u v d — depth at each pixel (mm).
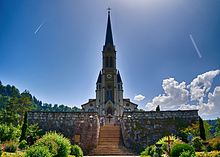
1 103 107938
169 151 19922
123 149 31328
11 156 16781
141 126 34125
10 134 28016
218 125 54656
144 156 22766
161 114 34875
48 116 34625
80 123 33969
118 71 85875
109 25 88688
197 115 34594
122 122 35125
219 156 18766
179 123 34250
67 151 18609
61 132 33750
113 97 80312
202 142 24500
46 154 14883
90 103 84000
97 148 31484
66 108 157125
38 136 31656
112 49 84500
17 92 117625
